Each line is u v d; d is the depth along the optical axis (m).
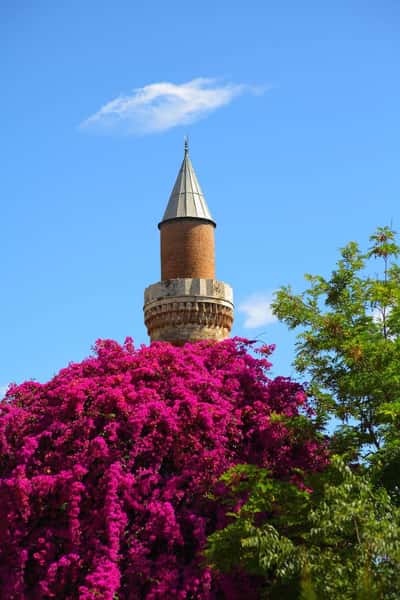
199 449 26.11
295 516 22.44
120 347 29.17
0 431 26.06
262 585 24.73
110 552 23.91
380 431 24.16
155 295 55.69
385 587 17.67
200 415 26.39
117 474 24.70
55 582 23.69
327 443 25.22
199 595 24.41
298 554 19.78
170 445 25.97
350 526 19.34
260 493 22.84
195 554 24.84
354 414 24.59
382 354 24.03
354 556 19.16
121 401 26.16
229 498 24.97
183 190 57.47
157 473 25.66
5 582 23.77
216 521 25.70
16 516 24.30
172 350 28.75
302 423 24.95
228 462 26.19
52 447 25.84
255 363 29.73
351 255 26.41
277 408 28.39
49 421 26.34
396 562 17.95
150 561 24.39
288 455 27.12
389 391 23.86
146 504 25.12
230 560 22.48
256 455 27.06
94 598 22.94
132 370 27.81
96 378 27.38
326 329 25.34
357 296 26.06
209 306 55.38
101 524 24.33
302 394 28.11
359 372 24.34
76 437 25.61
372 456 22.78
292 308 26.16
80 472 24.53
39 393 27.56
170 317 55.16
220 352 29.81
